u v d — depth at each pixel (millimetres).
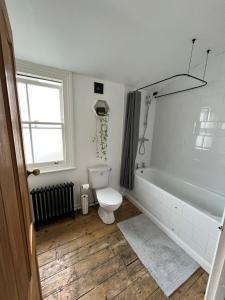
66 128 2141
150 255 1627
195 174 2377
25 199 770
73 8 1201
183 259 1592
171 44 1674
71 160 2250
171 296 1249
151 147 3252
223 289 787
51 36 1428
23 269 558
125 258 1583
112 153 2654
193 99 2314
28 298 593
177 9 1251
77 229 2012
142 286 1317
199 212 1554
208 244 1472
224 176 1994
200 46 1732
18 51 1562
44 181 2100
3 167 403
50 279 1353
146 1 1179
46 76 1850
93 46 1615
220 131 1998
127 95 2598
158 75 2305
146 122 2998
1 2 524
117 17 1298
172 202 1880
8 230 410
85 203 2311
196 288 1312
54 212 2100
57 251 1648
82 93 2168
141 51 1754
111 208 1955
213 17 1339
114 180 2818
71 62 1828
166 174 2812
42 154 2080
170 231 1908
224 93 1927
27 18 1237
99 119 2381
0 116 401
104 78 2262
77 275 1396
